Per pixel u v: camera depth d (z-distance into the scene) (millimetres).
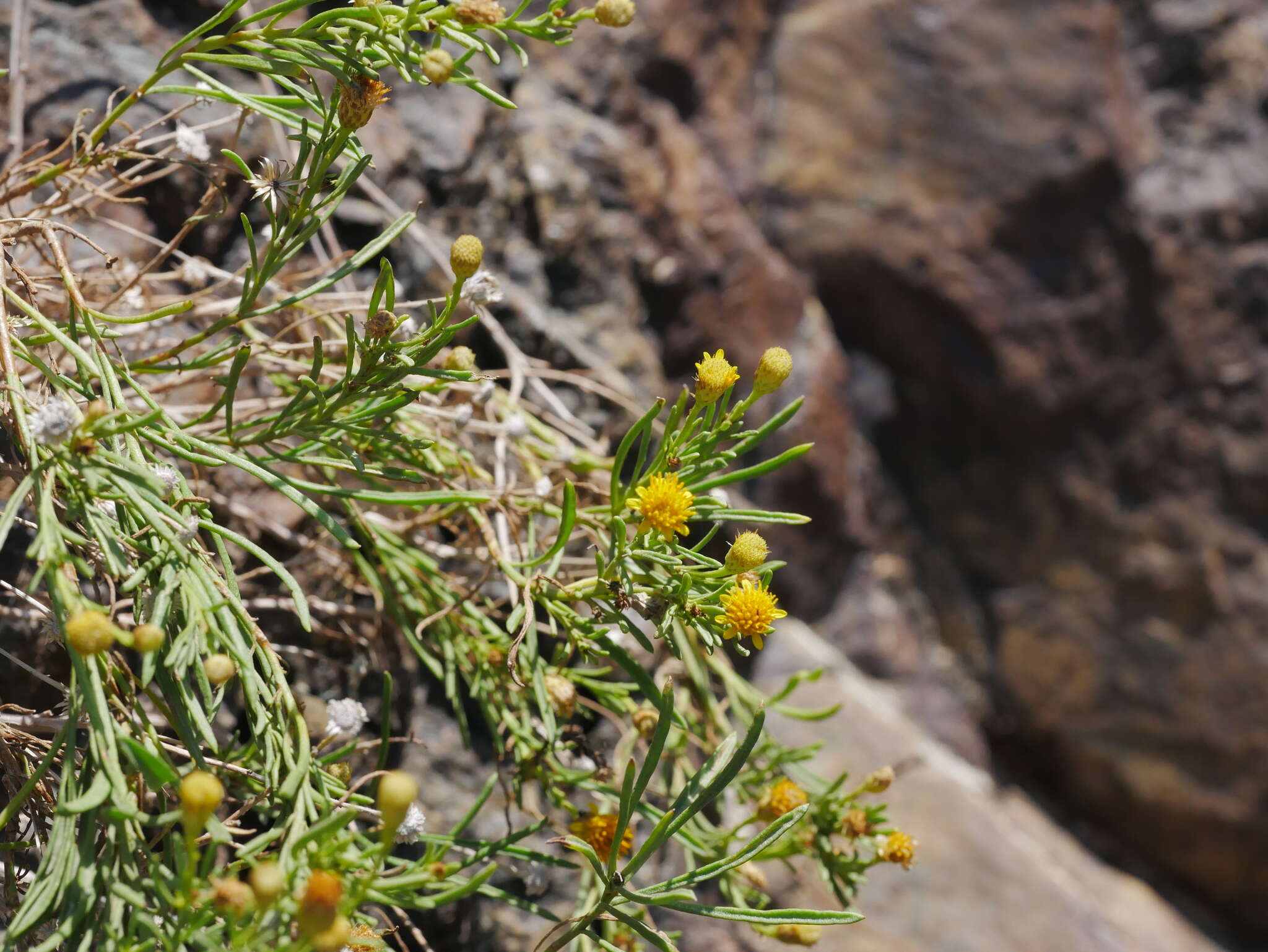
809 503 729
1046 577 821
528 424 457
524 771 400
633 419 539
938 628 839
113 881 317
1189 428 797
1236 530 790
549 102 613
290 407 349
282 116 343
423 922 434
